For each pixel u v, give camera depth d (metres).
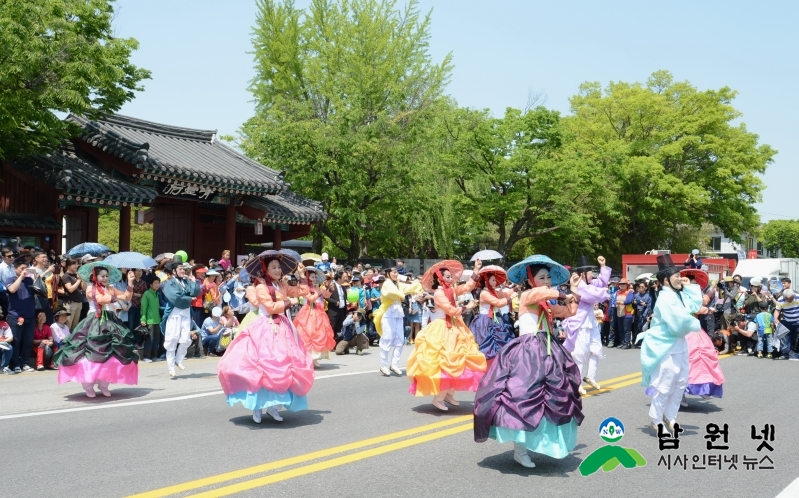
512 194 36.50
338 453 6.92
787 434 8.16
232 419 8.59
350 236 33.00
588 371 11.23
